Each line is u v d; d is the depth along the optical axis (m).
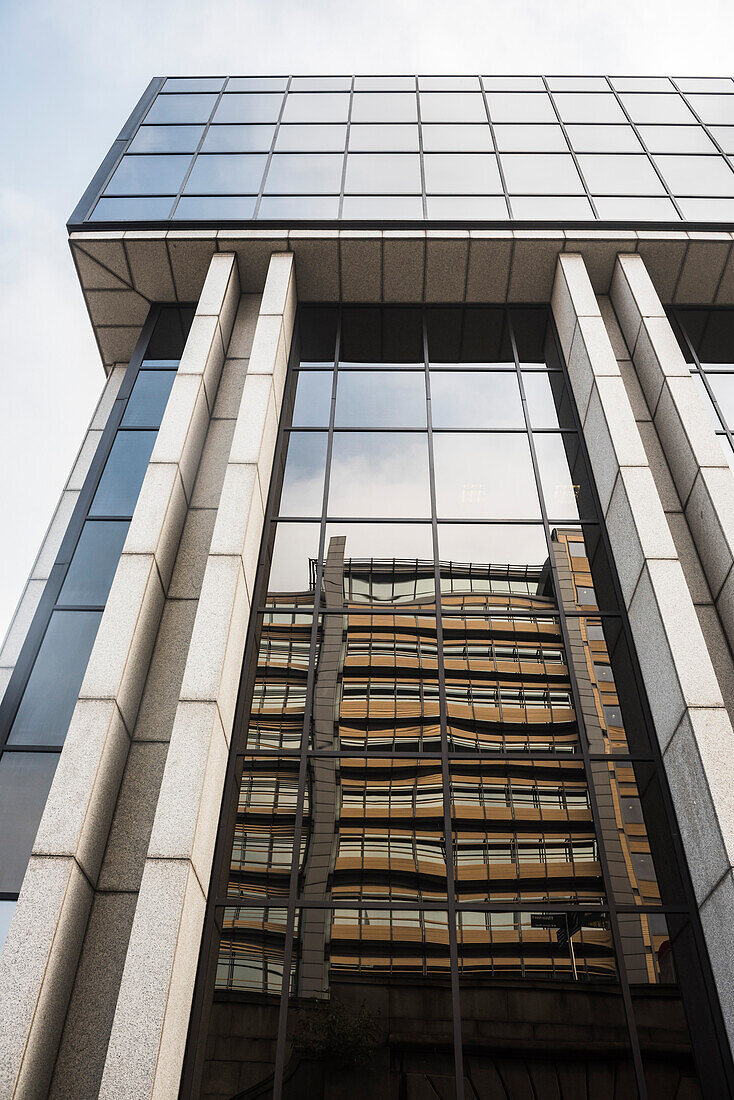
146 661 13.34
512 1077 10.52
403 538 16.11
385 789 13.00
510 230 19.61
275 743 13.43
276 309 18.22
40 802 13.12
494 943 11.55
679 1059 10.62
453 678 14.30
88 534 16.44
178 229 19.84
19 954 9.84
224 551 13.91
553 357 19.45
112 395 20.78
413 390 18.77
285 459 17.34
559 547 15.98
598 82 24.50
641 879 12.06
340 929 11.63
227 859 12.24
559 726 13.76
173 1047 9.85
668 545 14.04
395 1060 10.63
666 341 17.17
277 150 22.02
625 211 20.05
